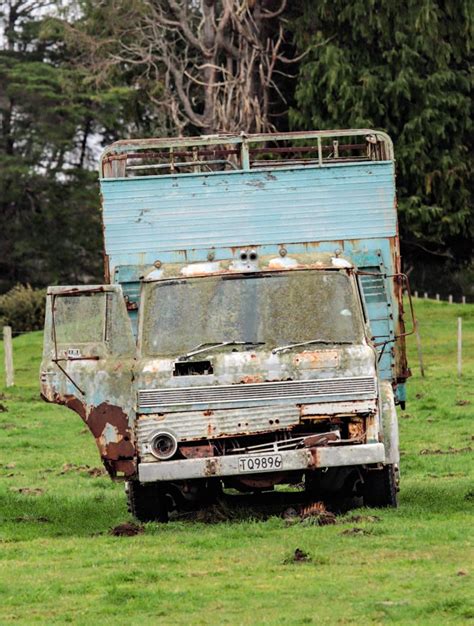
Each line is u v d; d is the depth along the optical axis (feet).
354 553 90.89
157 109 498.69
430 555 89.30
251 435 107.24
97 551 97.55
